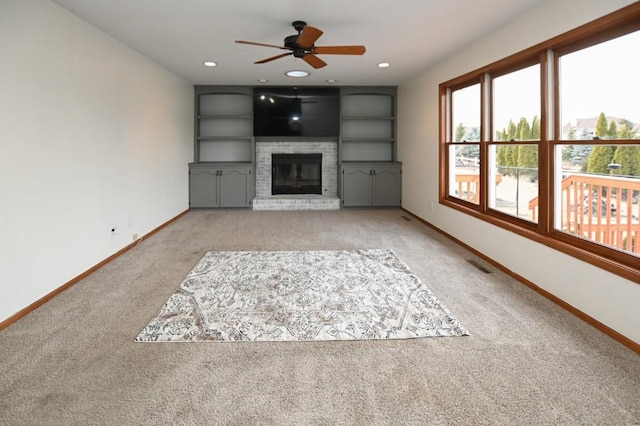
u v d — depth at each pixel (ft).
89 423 5.59
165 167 19.66
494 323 8.80
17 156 9.00
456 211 16.39
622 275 7.77
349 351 7.65
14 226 8.91
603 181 8.93
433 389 6.41
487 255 13.67
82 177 11.80
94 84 12.48
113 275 12.13
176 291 10.78
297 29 12.28
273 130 25.29
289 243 16.34
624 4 7.77
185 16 11.64
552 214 10.60
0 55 8.43
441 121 17.93
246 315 9.25
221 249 15.34
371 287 11.10
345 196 25.44
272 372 6.92
